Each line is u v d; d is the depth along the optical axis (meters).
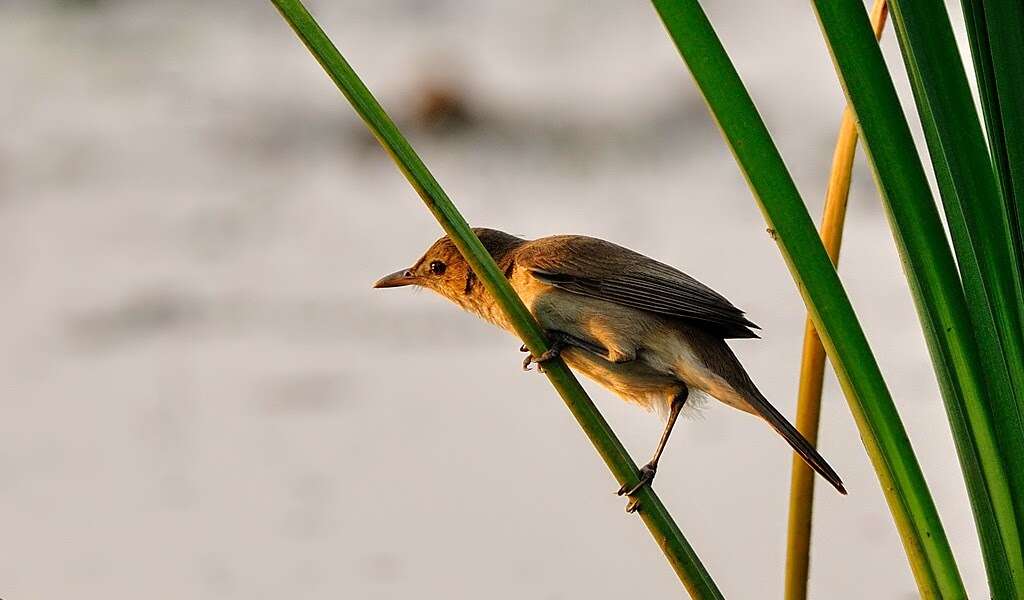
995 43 3.49
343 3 22.42
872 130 3.57
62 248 15.83
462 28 21.78
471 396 13.27
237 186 17.72
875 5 5.10
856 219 15.98
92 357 14.29
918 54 3.61
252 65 20.77
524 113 18.98
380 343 14.09
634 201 16.88
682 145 18.33
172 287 15.00
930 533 3.64
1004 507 3.57
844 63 3.56
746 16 21.78
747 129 3.58
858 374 3.64
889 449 3.64
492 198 17.23
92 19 21.84
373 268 15.55
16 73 20.53
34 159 17.89
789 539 5.14
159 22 22.23
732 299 14.41
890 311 13.60
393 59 20.45
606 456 4.48
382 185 17.97
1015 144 3.50
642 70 20.23
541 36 20.95
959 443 3.58
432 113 18.92
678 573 4.38
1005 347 3.60
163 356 14.01
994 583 3.55
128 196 17.36
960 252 3.56
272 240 16.42
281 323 14.67
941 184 3.56
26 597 10.26
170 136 18.73
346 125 18.97
